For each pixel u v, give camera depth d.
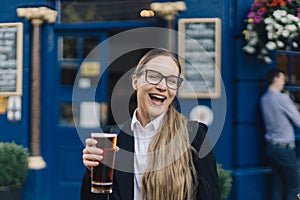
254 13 4.81
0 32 5.28
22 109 5.27
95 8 5.43
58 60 5.43
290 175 4.86
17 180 5.00
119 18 5.37
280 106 4.82
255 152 5.08
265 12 4.74
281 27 4.65
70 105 5.41
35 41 5.25
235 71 5.00
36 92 5.27
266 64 5.08
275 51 5.09
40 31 5.31
